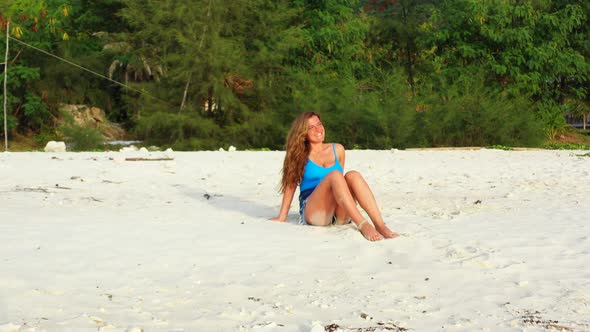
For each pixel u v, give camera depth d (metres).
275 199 8.49
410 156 17.38
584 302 3.72
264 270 4.49
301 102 29.16
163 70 32.41
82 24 36.41
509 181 10.72
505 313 3.54
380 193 9.10
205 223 6.38
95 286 4.04
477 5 31.02
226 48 28.89
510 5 32.19
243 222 6.45
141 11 30.80
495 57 32.31
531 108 30.52
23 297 3.76
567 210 7.23
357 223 5.57
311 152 6.34
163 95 30.58
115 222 6.33
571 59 31.98
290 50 31.66
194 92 30.23
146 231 5.85
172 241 5.42
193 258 4.81
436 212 7.09
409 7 35.50
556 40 32.41
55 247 5.07
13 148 32.00
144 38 30.73
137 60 32.72
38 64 33.47
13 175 10.98
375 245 5.22
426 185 10.15
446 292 3.97
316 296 3.88
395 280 4.24
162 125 29.05
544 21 31.91
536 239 5.48
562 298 3.80
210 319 3.42
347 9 32.25
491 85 31.78
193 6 29.03
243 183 10.38
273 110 30.80
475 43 32.59
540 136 28.09
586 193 8.93
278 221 6.54
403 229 5.91
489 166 14.02
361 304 3.72
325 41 31.03
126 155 16.16
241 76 30.28
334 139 27.92
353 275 4.37
